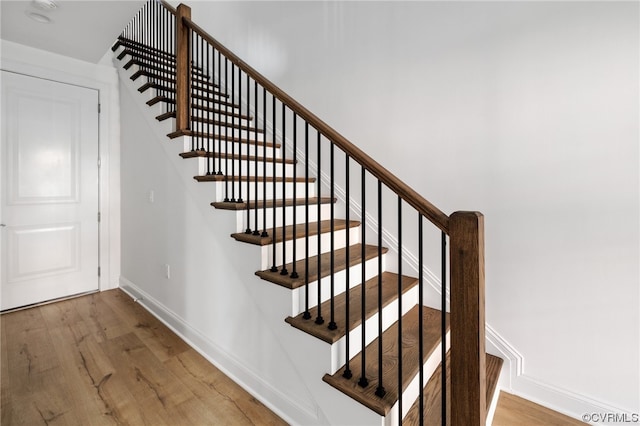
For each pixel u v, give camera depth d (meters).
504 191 1.79
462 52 1.92
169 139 2.36
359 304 1.67
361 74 2.42
